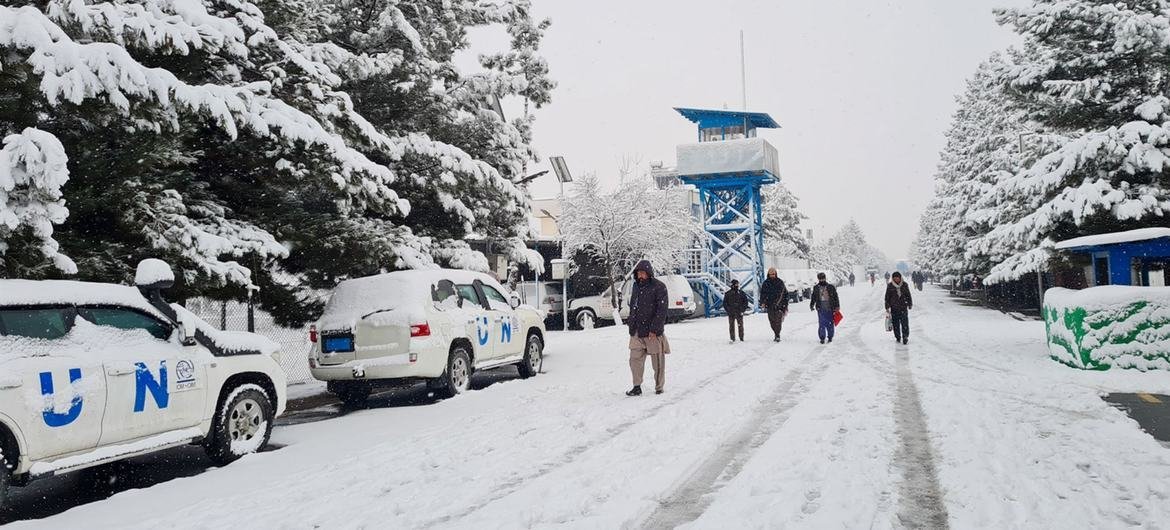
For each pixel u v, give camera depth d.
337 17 14.48
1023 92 15.77
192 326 7.46
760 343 18.70
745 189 35.88
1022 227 15.38
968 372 11.69
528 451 7.25
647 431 7.89
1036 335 18.33
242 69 11.12
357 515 5.46
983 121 37.84
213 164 11.87
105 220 9.55
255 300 11.93
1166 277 13.42
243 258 11.16
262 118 9.88
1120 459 6.05
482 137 16.95
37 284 6.48
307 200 12.88
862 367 12.95
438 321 11.28
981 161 38.28
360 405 11.84
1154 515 4.65
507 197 15.90
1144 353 10.84
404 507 5.58
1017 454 6.29
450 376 11.52
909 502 5.16
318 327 11.36
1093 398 8.88
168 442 6.97
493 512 5.33
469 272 13.02
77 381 6.21
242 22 10.70
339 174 11.01
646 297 10.55
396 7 14.72
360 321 11.03
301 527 5.25
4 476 5.69
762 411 8.90
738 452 6.83
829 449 6.78
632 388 10.80
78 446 6.20
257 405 8.08
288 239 11.82
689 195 38.62
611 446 7.26
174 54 9.64
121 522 5.59
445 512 5.40
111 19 8.15
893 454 6.51
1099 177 14.42
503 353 13.02
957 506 5.02
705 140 37.91
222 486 6.60
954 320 25.34
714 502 5.35
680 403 9.66
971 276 40.56
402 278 11.30
